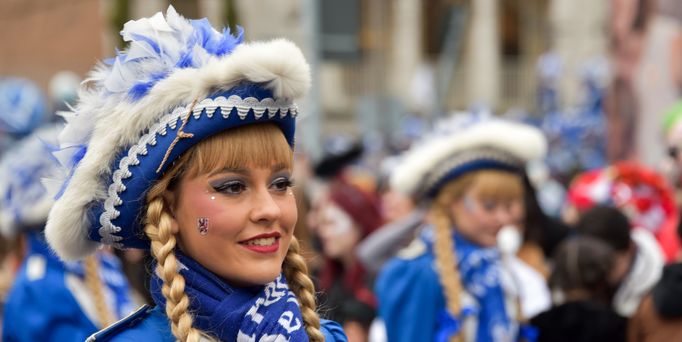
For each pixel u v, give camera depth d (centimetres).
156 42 182
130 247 189
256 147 179
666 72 502
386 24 2488
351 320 420
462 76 2514
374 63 2428
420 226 445
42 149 342
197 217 178
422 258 362
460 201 364
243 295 182
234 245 179
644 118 516
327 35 684
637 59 520
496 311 355
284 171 184
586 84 1477
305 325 192
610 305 360
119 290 366
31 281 351
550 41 2497
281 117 182
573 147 1318
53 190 189
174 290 175
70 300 349
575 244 359
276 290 185
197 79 174
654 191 483
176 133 176
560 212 780
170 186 182
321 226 455
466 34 2475
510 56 2730
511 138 358
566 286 355
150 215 179
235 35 191
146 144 178
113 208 182
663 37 504
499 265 364
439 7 2592
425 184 370
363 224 449
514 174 364
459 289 353
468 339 351
